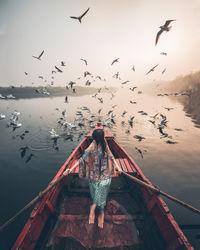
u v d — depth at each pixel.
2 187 5.62
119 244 2.60
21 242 2.19
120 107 30.44
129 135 12.12
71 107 29.48
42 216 2.83
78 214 3.12
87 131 13.19
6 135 11.67
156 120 17.61
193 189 5.59
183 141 10.59
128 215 3.13
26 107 28.25
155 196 3.07
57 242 2.62
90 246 2.57
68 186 3.84
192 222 4.08
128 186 4.33
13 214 4.32
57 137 11.00
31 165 7.26
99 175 2.45
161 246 2.60
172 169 6.94
